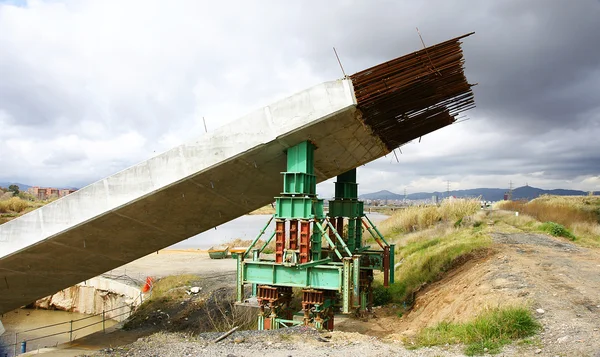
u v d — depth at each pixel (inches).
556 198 1881.2
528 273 473.1
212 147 480.4
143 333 665.0
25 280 596.4
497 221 1144.2
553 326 307.9
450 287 539.2
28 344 892.6
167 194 504.1
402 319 573.6
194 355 340.8
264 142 464.8
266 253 1270.9
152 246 612.1
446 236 985.5
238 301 482.3
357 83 444.8
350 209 636.1
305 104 454.6
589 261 560.1
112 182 505.7
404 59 443.2
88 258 589.0
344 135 491.8
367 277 641.6
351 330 544.7
